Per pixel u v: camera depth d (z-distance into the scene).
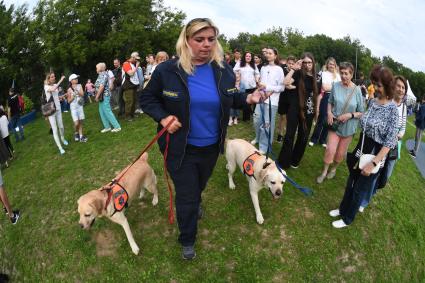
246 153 4.21
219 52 2.77
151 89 2.76
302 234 4.07
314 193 4.82
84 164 6.14
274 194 3.63
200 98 2.69
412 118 29.95
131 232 4.05
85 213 3.28
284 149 5.10
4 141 7.34
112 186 3.64
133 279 3.61
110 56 27.64
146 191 4.88
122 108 9.33
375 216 4.55
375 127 3.56
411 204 5.25
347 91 4.56
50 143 7.99
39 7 26.42
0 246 4.56
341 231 4.16
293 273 3.63
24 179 6.05
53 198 5.14
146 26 29.69
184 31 2.54
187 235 3.33
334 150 4.79
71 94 7.22
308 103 4.87
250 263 3.70
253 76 7.11
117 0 27.67
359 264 3.86
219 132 2.95
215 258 3.73
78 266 3.86
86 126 8.97
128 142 6.95
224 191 4.79
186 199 3.05
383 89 3.51
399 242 4.30
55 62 25.39
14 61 25.91
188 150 2.92
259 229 4.11
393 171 6.38
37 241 4.36
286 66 7.80
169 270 3.63
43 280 3.92
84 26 25.45
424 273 4.23
